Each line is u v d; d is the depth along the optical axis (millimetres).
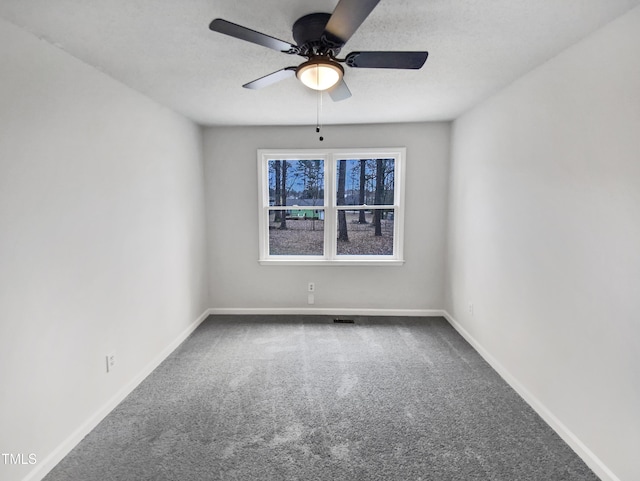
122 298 2451
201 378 2723
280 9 1562
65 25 1655
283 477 1749
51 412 1826
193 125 3678
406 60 1688
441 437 2031
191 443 1989
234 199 4035
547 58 2088
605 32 1682
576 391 1903
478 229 3121
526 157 2354
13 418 1616
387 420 2193
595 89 1747
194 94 2738
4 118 1571
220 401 2410
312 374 2779
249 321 3957
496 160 2771
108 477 1749
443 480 1726
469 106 3174
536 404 2262
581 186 1851
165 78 2375
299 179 4105
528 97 2322
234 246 4105
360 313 4148
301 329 3717
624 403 1604
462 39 1857
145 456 1891
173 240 3236
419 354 3125
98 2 1478
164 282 3066
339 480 1730
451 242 3816
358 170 4055
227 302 4184
